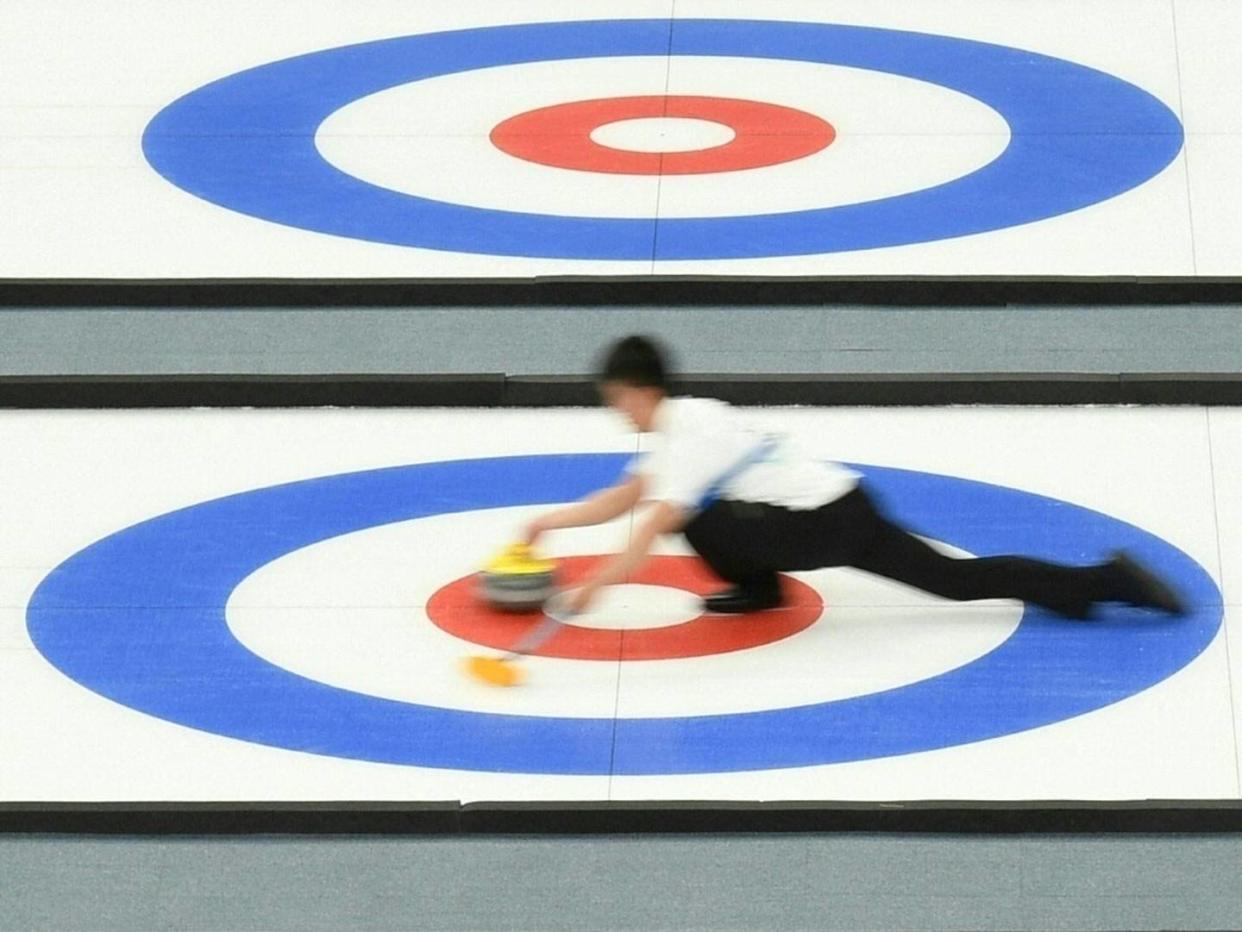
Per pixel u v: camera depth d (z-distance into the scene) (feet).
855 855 90.68
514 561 104.32
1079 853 90.43
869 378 121.39
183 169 145.28
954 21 162.91
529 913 88.17
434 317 130.82
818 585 107.04
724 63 157.69
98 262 134.92
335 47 161.38
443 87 155.12
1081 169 142.10
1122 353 124.47
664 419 100.53
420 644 103.14
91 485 116.16
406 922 87.92
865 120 148.97
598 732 97.14
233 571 108.99
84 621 105.60
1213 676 99.71
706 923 87.25
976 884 88.89
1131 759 94.73
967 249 133.80
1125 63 154.81
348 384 122.62
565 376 122.72
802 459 101.55
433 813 92.58
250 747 97.09
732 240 135.64
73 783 94.94
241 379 122.83
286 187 143.13
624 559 99.55
